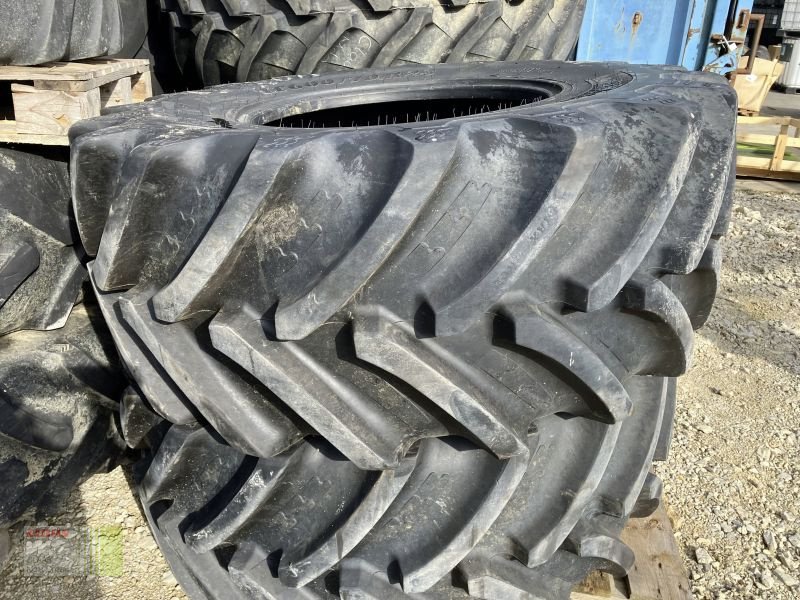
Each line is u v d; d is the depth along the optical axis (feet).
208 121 5.10
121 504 6.81
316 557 4.15
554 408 3.87
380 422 3.71
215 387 3.86
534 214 3.33
